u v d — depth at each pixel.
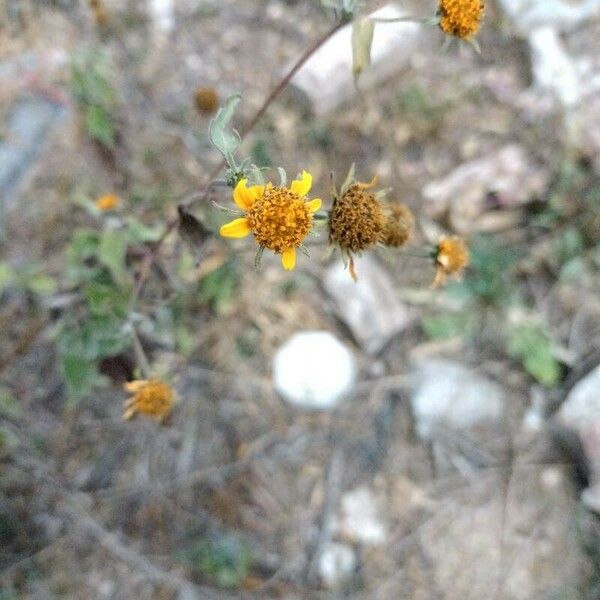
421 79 0.29
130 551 0.21
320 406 0.23
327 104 0.27
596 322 0.25
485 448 0.24
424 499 0.23
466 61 0.30
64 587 0.20
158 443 0.22
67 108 0.24
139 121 0.26
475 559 0.22
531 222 0.27
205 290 0.23
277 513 0.22
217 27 0.29
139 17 0.28
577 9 0.30
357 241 0.14
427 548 0.22
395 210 0.17
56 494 0.21
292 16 0.29
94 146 0.24
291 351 0.24
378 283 0.25
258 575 0.21
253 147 0.25
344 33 0.28
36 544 0.20
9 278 0.20
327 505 0.22
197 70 0.28
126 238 0.18
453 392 0.24
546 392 0.24
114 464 0.22
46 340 0.22
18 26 0.26
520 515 0.23
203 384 0.23
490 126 0.29
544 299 0.26
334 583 0.21
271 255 0.25
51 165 0.24
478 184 0.27
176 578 0.21
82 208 0.23
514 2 0.30
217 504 0.22
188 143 0.26
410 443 0.24
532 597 0.21
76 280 0.19
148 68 0.27
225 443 0.23
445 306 0.25
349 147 0.27
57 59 0.25
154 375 0.16
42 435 0.22
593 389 0.23
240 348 0.24
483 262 0.25
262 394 0.23
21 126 0.24
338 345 0.24
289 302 0.25
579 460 0.23
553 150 0.28
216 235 0.17
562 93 0.29
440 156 0.28
